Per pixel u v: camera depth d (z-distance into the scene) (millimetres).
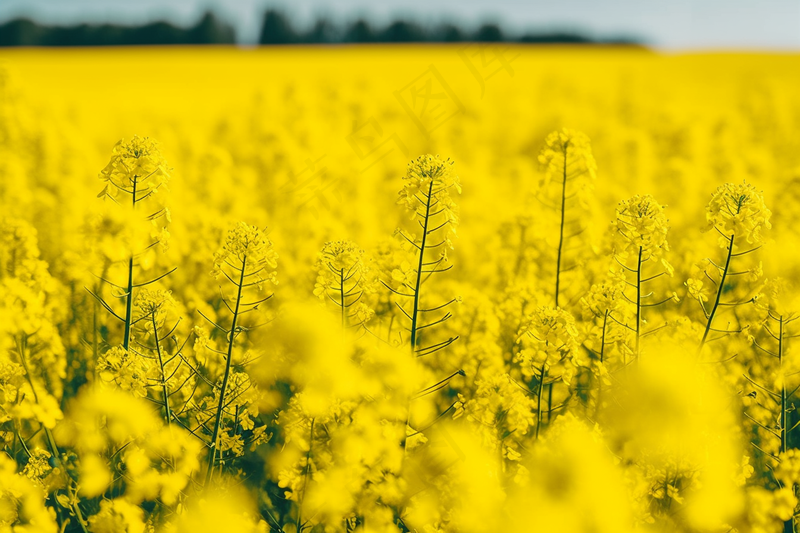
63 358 3715
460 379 3959
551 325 3000
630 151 9328
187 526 2510
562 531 2242
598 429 2766
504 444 3033
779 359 3320
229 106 12555
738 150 9992
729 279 4566
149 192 2967
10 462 2832
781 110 11641
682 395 2488
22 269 3715
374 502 2658
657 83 16266
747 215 2910
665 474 2537
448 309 4605
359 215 6805
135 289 3121
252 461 3463
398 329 4145
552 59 25594
